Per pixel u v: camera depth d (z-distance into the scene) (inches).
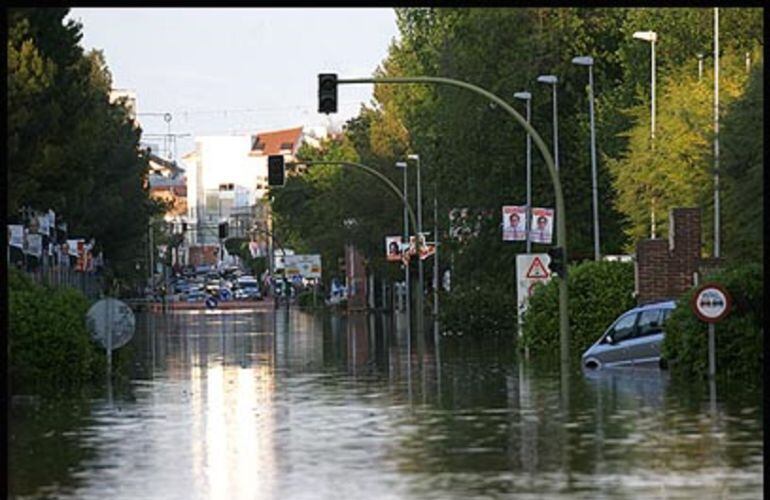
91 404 2839.6
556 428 2230.6
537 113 6855.3
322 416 2509.8
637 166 5994.1
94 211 7632.9
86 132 4975.4
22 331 3412.9
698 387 3024.1
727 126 4033.0
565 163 6953.7
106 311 3607.3
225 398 2950.3
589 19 7190.0
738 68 6378.0
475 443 2054.6
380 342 5590.6
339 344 5472.4
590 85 5644.7
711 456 1855.3
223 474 1782.7
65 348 3435.0
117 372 3695.9
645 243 4480.8
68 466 1872.5
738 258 4138.8
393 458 1905.8
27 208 5423.2
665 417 2364.7
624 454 1892.2
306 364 4163.4
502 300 6176.2
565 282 3865.7
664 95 6471.5
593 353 3774.6
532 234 4680.1
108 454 1999.3
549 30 6973.4
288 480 1718.8
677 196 5880.9
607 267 4584.2
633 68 7140.8
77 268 7672.2
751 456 1851.6
